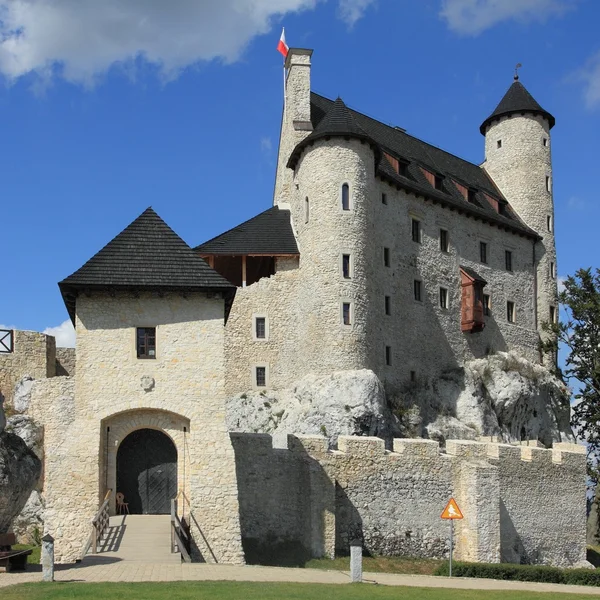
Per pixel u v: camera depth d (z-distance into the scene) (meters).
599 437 58.53
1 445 22.75
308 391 49.50
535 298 68.56
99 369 30.41
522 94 72.12
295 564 33.38
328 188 52.09
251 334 52.44
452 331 60.28
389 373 54.50
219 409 30.55
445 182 64.44
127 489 31.67
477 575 31.47
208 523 29.55
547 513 42.06
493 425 56.97
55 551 28.77
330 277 51.12
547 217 70.44
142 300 31.08
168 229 33.00
